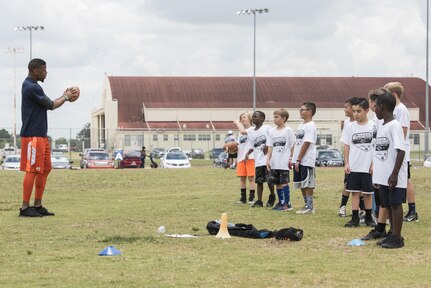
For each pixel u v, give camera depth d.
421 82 95.06
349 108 12.41
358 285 7.16
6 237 10.59
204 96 88.62
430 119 88.75
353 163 12.02
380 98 9.81
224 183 24.83
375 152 9.91
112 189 22.38
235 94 89.50
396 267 8.11
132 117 86.19
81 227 11.77
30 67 13.73
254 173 16.23
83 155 48.97
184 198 17.91
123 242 10.03
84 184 24.34
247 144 16.00
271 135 14.91
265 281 7.34
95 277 7.53
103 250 9.08
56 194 20.05
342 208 13.43
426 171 30.17
